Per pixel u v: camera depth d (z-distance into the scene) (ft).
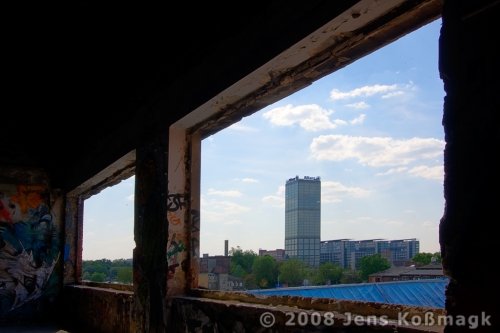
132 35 15.60
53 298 29.01
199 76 13.01
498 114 5.22
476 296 5.28
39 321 27.50
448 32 5.94
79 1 14.55
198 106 12.80
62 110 26.66
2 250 27.89
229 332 10.61
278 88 10.94
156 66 15.66
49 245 29.35
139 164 17.35
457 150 5.69
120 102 19.71
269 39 9.89
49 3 14.96
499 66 5.24
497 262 5.10
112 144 21.39
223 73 11.68
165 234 14.12
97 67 19.19
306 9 8.79
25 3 15.07
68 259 29.60
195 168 14.84
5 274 27.78
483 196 5.31
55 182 30.09
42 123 29.14
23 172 29.07
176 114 14.23
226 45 11.73
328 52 9.28
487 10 5.43
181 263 14.15
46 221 29.48
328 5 8.20
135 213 17.35
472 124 5.52
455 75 5.80
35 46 18.62
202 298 12.75
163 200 14.52
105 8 14.70
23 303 28.04
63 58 19.57
